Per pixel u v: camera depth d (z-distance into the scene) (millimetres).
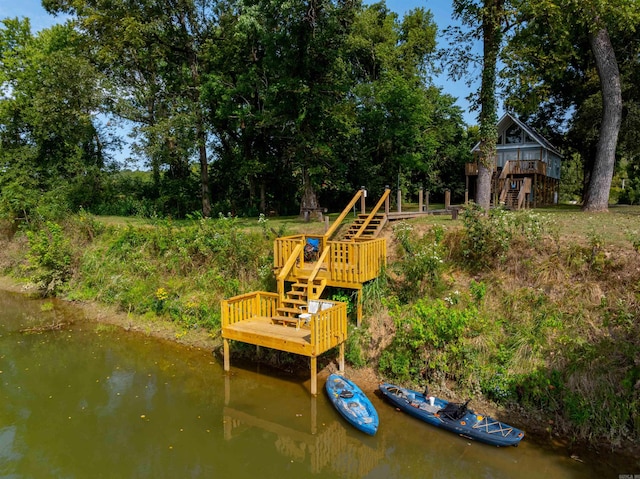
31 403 10094
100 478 7535
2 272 23266
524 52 16453
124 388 10773
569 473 7309
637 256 10430
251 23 20141
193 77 26641
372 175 29219
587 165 32594
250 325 11359
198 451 8289
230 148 31922
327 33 19719
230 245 15836
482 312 10797
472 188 35906
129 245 18938
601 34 17828
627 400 8117
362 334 11469
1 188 28281
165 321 14867
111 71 27703
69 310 17188
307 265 13375
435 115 33344
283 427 9008
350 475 7586
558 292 10547
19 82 31266
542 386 8719
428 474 7508
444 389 9562
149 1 24391
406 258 13117
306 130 21797
